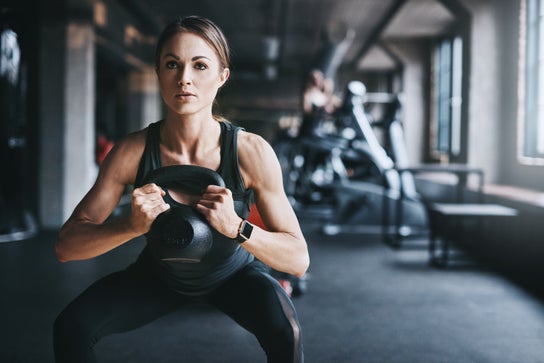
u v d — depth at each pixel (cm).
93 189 119
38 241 530
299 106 1702
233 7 987
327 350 247
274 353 110
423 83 1154
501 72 665
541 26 577
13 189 573
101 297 113
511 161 643
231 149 116
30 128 616
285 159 805
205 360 231
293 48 1401
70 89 616
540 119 584
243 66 1677
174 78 107
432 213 464
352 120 591
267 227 119
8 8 564
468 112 671
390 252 504
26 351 240
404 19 991
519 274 416
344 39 1130
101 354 236
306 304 327
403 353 244
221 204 102
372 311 313
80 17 614
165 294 120
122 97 1080
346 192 620
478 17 666
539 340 264
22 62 586
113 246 109
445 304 330
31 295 337
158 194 102
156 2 946
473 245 527
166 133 117
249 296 114
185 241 100
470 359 238
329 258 473
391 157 593
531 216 414
